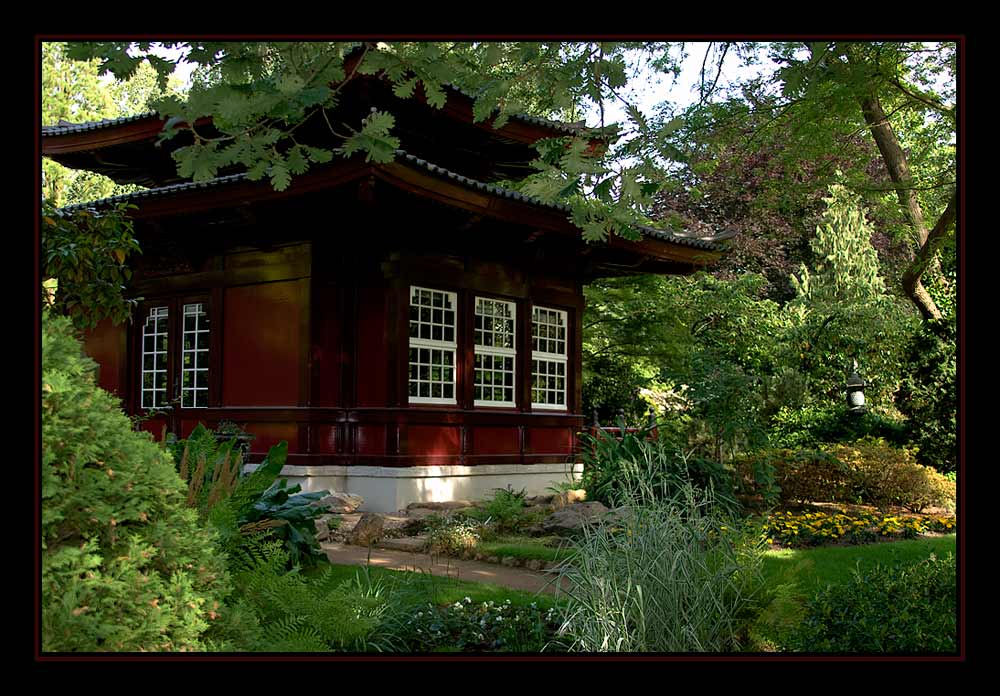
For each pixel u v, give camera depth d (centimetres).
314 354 1113
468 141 1334
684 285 1830
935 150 1457
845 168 1291
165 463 349
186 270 1252
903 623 382
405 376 1112
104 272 704
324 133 1187
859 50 826
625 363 1862
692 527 473
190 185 1045
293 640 388
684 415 1310
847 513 1111
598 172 437
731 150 1208
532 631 482
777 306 1997
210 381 1201
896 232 1625
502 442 1262
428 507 1076
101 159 1370
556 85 479
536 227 1143
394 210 1078
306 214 1088
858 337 1691
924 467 1245
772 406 1441
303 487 1091
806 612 445
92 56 384
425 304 1166
